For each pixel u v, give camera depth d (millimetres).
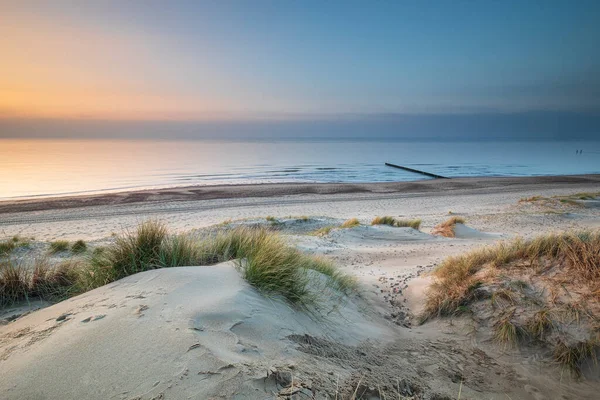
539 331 3678
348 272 7422
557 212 22375
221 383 1806
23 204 28141
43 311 2865
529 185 43500
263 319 2824
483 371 3236
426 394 2549
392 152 142500
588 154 131125
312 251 10656
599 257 4328
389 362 3074
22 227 20500
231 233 5734
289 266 4055
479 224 18875
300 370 2164
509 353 3574
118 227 20484
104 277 3910
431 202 31375
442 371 3107
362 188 40250
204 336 2264
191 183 44875
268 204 29797
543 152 145375
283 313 3162
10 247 10672
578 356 3332
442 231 15797
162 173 56906
